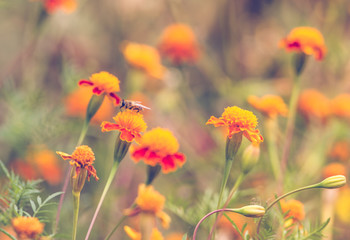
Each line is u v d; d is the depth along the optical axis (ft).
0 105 4.98
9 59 5.76
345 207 4.39
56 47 5.55
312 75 5.82
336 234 4.27
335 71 5.68
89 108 3.64
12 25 5.83
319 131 5.06
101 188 4.54
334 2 5.65
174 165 3.52
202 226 3.87
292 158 4.74
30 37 4.98
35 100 4.59
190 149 4.91
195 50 5.51
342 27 5.82
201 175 4.77
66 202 4.40
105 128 3.47
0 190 3.68
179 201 3.95
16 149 4.52
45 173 4.51
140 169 4.86
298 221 3.65
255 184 4.40
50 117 4.56
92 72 5.54
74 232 3.45
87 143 4.77
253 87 5.57
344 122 5.02
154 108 5.42
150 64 4.83
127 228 3.53
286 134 4.25
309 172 4.58
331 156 4.90
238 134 3.52
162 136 3.54
